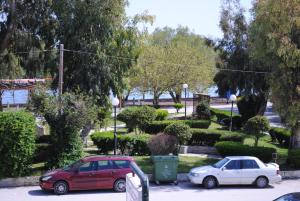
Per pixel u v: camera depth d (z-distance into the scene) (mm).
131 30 35062
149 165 26672
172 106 65062
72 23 33875
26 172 24312
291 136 29672
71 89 34188
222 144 29094
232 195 21891
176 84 61406
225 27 44719
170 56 60906
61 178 21797
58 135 25438
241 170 23484
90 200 20531
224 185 23891
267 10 27266
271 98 28703
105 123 35281
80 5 33812
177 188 23359
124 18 35062
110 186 22234
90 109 26375
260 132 33719
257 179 23641
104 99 34625
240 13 44375
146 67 59812
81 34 34062
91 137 31062
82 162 22281
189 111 58594
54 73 34844
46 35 35719
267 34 26953
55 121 25453
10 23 34875
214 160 29141
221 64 45125
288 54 26547
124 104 61469
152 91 63062
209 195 21812
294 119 27625
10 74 36469
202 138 32625
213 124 45531
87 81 33750
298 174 26672
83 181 21953
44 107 25500
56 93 29094
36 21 35438
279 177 23938
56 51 34938
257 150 28078
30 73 36500
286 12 26656
